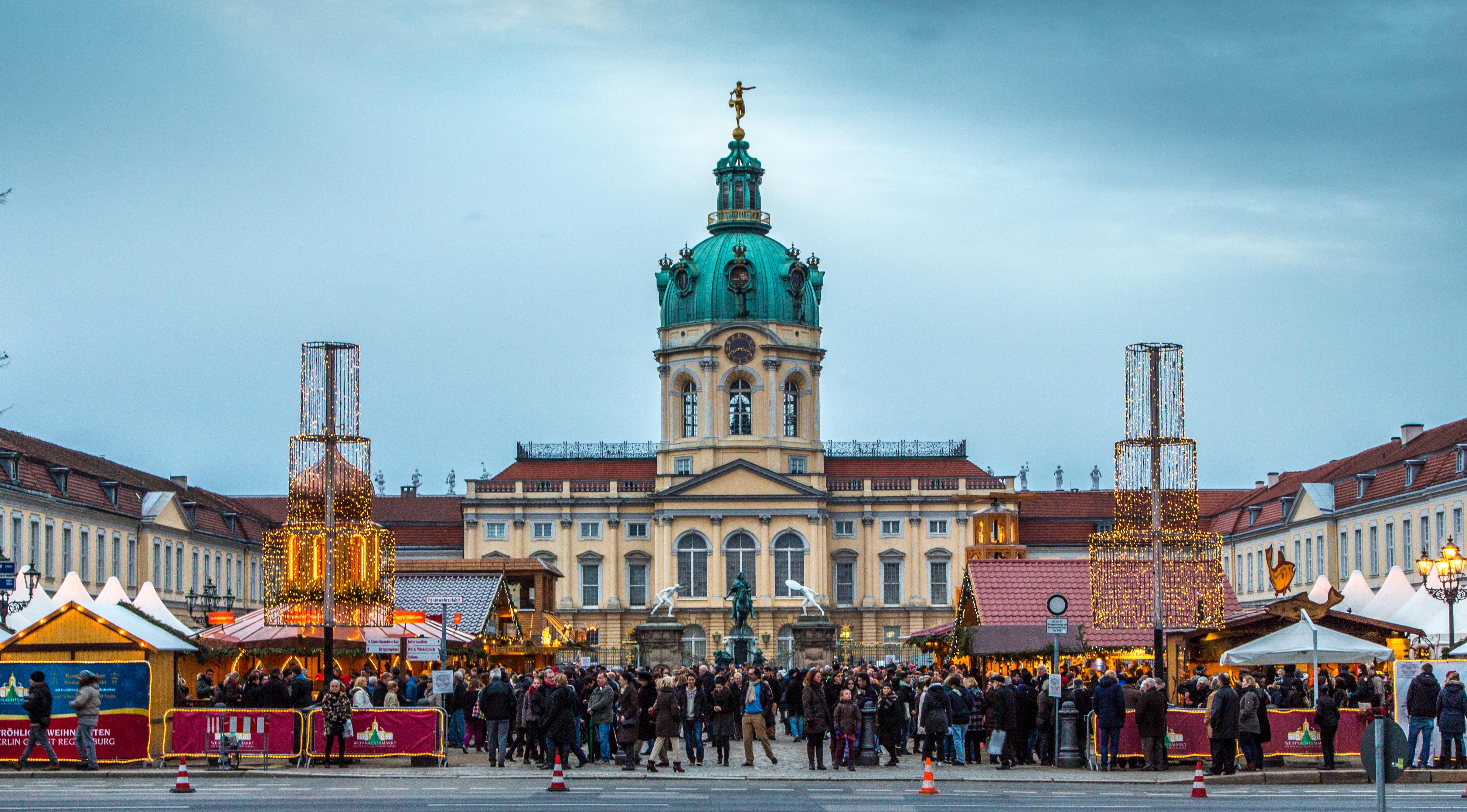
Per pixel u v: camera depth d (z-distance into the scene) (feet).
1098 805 117.39
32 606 180.55
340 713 149.07
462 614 251.39
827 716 156.56
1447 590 181.78
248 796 121.70
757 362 510.58
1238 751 153.58
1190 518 198.49
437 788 130.21
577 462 522.47
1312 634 161.17
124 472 407.23
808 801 120.06
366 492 189.98
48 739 142.00
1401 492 354.95
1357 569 378.32
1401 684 148.56
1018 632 211.20
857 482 510.99
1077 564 224.33
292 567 189.78
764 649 485.56
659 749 147.84
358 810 110.01
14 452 318.04
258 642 193.47
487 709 152.35
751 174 526.57
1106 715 149.79
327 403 185.78
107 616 151.33
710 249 521.24
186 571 418.31
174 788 125.59
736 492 501.56
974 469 517.96
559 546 508.12
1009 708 152.46
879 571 508.53
